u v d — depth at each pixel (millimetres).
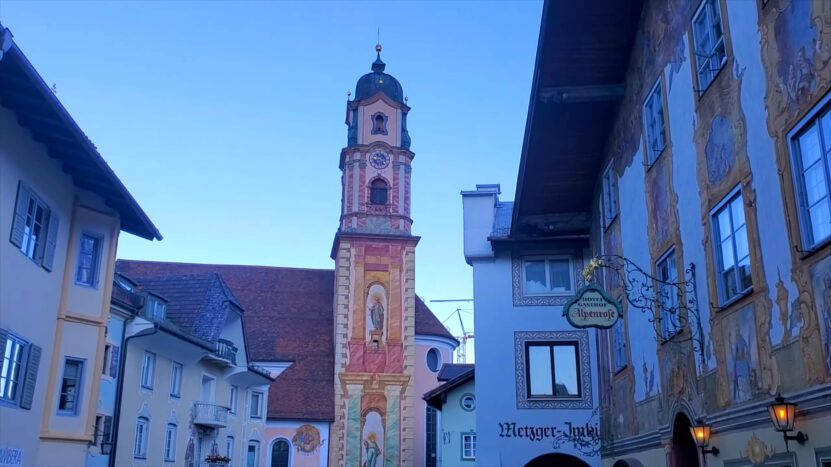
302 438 55281
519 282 26031
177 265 65562
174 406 36156
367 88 65250
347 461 55500
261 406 50062
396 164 62688
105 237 22594
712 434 13055
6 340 17734
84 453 21266
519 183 21922
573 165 21656
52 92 16203
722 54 12977
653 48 16516
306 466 54719
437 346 62156
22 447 18844
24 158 18297
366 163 62438
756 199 11391
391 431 56688
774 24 10820
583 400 24766
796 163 10297
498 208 28734
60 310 20891
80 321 21531
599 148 21109
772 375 10883
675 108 15055
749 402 11633
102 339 22156
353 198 61469
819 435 9648
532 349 25406
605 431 21109
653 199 16406
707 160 13367
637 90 17703
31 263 19016
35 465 19641
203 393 40844
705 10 13703
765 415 11070
